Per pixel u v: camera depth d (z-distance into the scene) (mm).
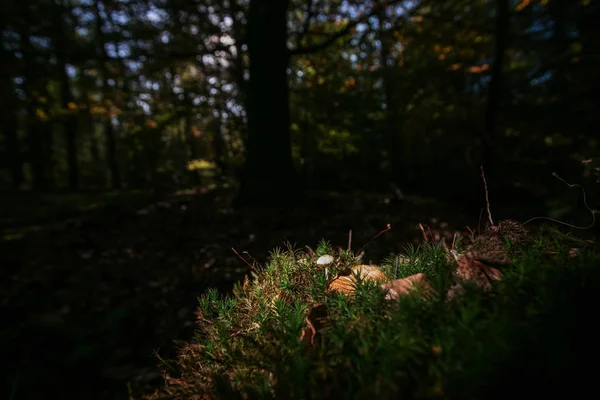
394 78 10281
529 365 812
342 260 1771
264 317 1349
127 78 9828
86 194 13992
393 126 11023
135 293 4652
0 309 4492
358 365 895
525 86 10141
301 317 1243
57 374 3352
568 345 845
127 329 3879
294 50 8742
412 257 1654
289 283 1553
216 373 1255
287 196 8117
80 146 31375
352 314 1129
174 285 4570
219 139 12945
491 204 6957
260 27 8328
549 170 7805
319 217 6980
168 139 13961
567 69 8609
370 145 12680
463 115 11188
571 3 8664
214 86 10828
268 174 8180
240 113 11430
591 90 8016
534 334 846
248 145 8477
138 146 12250
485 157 7676
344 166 12289
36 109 10055
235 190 10016
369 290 1255
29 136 23500
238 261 5027
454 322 925
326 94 10391
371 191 10664
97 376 3307
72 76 9648
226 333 1343
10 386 3271
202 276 4688
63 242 6828
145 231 7078
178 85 10828
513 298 970
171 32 10148
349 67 11633
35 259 6160
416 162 12203
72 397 3092
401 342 863
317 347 1007
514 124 9070
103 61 9117
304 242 5477
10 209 10219
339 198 8734
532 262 1087
